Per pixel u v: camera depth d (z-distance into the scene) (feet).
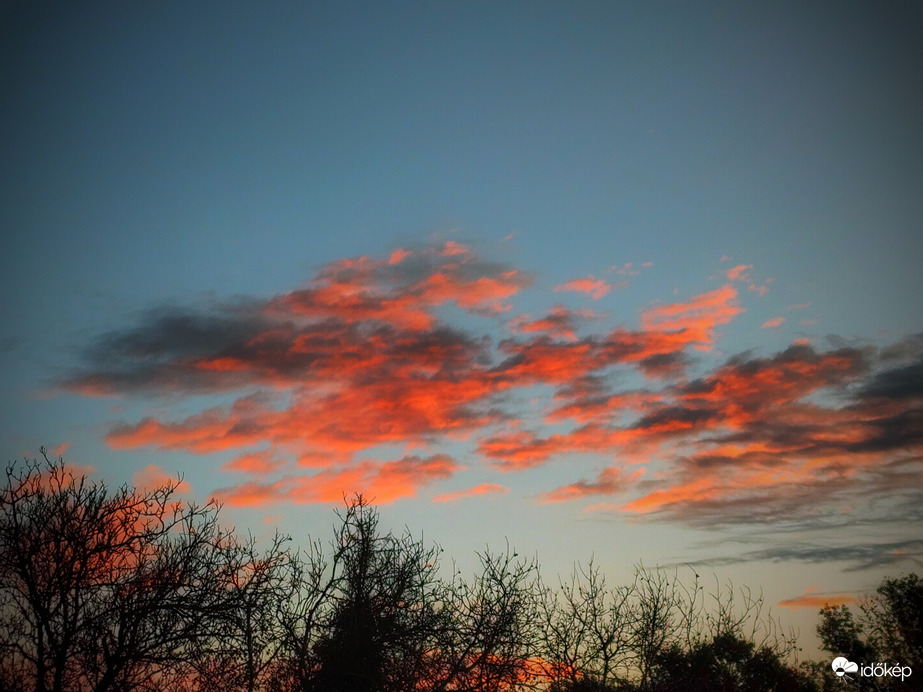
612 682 88.17
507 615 79.87
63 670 58.85
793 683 99.09
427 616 78.89
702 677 90.94
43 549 61.62
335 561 78.79
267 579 70.74
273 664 70.59
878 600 123.24
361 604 75.41
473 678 77.36
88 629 60.54
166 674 63.57
